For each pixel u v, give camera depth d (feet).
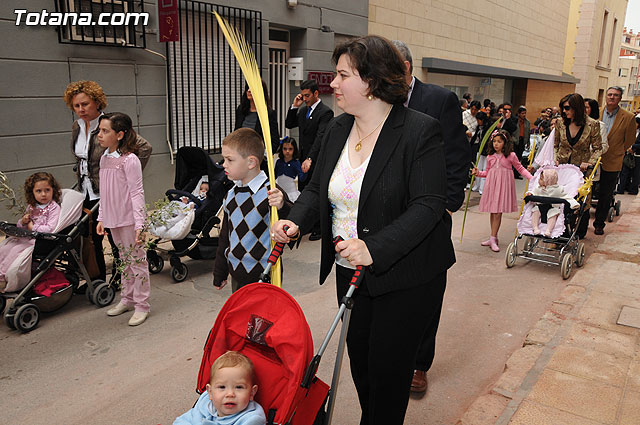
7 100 20.34
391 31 41.83
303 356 6.45
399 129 6.98
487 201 21.35
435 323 10.23
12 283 13.50
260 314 7.07
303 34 33.04
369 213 7.15
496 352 12.74
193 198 17.72
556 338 12.59
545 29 74.33
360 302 7.52
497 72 58.44
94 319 14.43
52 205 14.33
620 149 23.29
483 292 16.83
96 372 11.66
